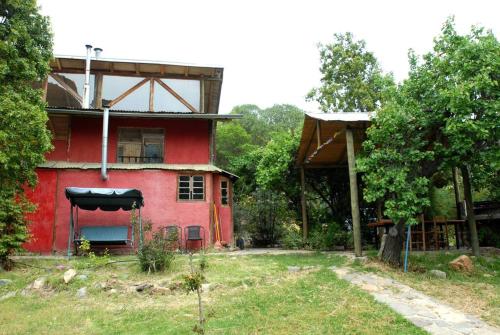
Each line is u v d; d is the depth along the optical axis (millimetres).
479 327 5746
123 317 6871
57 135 15031
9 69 10406
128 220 14180
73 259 11562
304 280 8773
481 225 14859
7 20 10914
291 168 17312
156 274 9508
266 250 14758
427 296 7512
